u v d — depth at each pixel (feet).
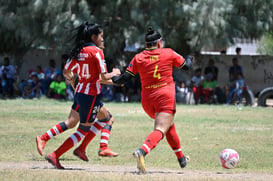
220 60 285.84
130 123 149.79
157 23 237.04
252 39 268.00
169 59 74.08
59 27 233.76
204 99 240.32
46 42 247.91
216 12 236.43
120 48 257.14
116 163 89.30
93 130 81.92
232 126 146.61
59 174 71.00
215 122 155.74
